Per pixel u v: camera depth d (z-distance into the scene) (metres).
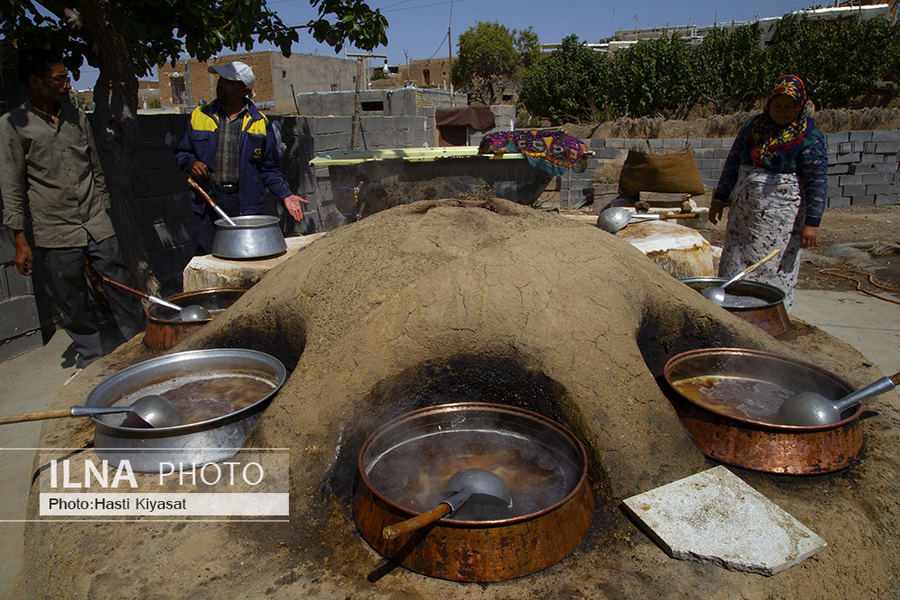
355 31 4.12
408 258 1.98
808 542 1.33
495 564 1.24
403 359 1.79
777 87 2.76
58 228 3.24
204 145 3.63
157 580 1.31
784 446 1.57
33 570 1.50
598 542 1.39
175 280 5.25
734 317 2.23
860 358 2.31
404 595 1.24
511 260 1.94
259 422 1.71
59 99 3.27
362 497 1.41
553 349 1.76
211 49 4.02
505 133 5.15
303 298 2.03
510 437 1.71
